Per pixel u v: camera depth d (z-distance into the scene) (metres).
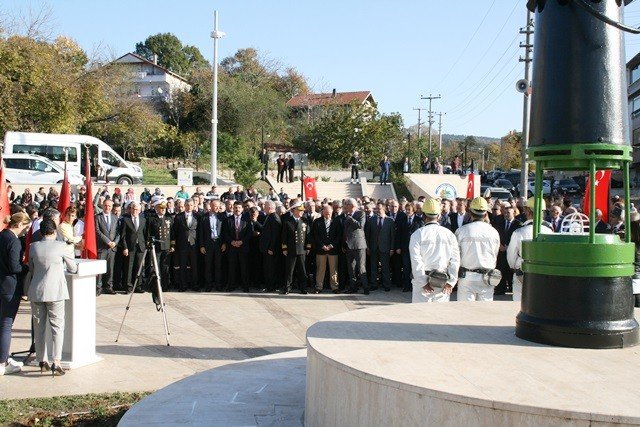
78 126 45.38
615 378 3.72
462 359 4.12
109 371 7.83
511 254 7.93
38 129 39.41
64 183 9.28
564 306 4.48
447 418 3.41
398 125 55.56
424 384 3.55
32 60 38.06
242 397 5.52
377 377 3.72
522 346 4.48
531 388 3.50
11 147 31.83
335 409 4.07
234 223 14.11
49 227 7.66
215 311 11.80
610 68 4.69
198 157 49.59
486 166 90.19
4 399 6.66
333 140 52.84
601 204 11.25
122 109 50.59
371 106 54.84
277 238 14.05
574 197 38.19
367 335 4.80
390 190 39.41
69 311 7.99
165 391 5.73
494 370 3.87
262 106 60.06
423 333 4.88
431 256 7.49
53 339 7.59
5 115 37.38
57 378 7.52
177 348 9.03
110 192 29.11
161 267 13.97
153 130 51.88
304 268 13.92
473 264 7.69
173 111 62.88
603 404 3.22
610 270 4.45
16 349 8.84
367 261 14.71
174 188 31.19
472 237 7.68
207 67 81.69
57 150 32.28
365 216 14.39
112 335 9.75
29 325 10.38
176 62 94.06
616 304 4.47
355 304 12.70
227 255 14.20
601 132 4.62
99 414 6.19
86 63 48.84
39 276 7.47
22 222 7.73
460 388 3.48
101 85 46.41
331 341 4.61
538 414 3.17
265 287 14.24
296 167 46.44
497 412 3.27
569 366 3.98
